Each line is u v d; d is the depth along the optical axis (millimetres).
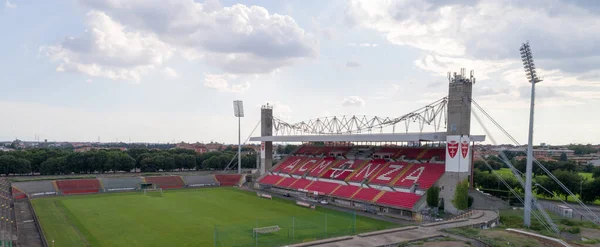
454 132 85875
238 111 167000
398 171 104500
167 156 191000
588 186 97125
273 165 160750
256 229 66375
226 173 170125
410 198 88812
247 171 177000
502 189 108688
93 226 75125
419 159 105625
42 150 190500
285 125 151250
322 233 67625
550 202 100188
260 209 95250
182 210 93875
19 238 64562
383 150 123000
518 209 89250
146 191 130750
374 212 89312
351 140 107562
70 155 159625
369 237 54781
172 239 65188
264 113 152500
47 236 66500
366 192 100250
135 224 77125
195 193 127688
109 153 171375
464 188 84625
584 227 67062
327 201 105812
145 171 178875
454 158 85562
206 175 158125
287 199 112688
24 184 123062
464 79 86000
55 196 117875
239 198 115562
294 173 135125
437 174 93500
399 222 78625
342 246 49781
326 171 124938
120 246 61062
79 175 158500
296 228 72000
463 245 50250
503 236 55156
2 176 151250
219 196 120125
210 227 74062
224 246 60156
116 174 165125
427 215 81375
